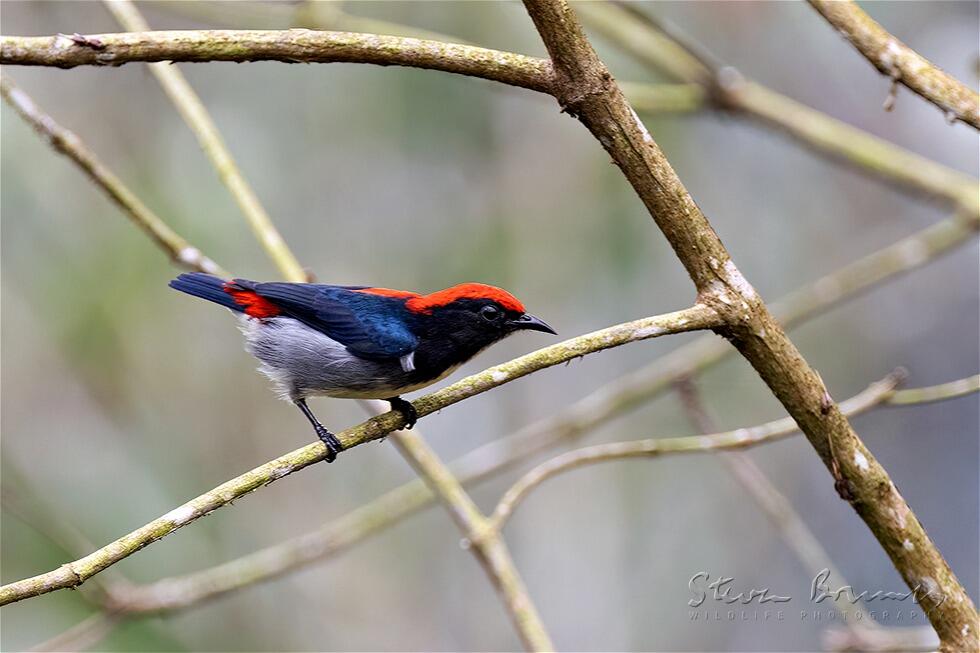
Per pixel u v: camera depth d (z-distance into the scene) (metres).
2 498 9.33
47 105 12.71
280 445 13.55
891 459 16.62
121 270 12.37
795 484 15.77
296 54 5.15
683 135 14.05
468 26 12.42
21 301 12.12
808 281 14.80
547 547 13.74
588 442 14.16
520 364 5.52
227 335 13.21
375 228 13.22
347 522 9.42
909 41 14.63
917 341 16.16
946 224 10.60
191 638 11.74
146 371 12.68
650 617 13.77
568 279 13.23
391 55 5.19
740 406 14.38
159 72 8.80
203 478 12.85
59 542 9.30
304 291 7.99
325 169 13.06
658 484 14.41
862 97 15.80
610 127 5.32
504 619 14.26
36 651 8.93
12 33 12.76
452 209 13.35
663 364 10.66
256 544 13.02
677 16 14.73
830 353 15.84
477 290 7.87
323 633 13.38
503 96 13.09
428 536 14.57
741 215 14.72
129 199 8.19
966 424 16.47
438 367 7.90
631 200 13.23
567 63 5.22
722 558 14.24
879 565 15.52
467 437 15.00
